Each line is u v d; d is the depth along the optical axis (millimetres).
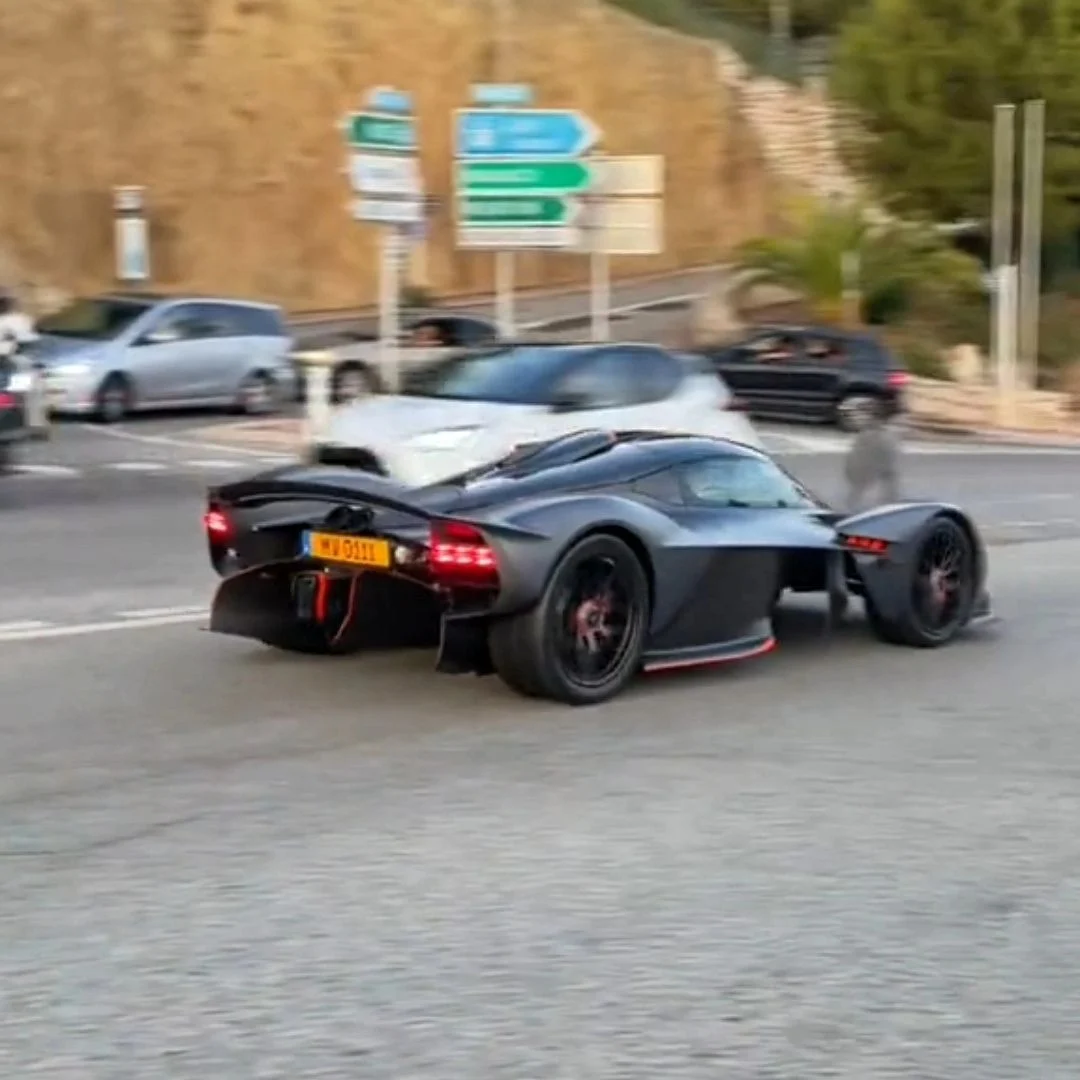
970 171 52625
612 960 5965
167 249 53875
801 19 81562
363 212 25109
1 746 8742
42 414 23688
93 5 53812
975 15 52500
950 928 6348
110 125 53406
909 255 48031
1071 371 48094
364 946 6066
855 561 11305
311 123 56969
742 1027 5426
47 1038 5277
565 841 7305
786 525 10844
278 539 10188
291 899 6535
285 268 55625
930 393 40375
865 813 7812
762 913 6465
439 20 60781
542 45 63406
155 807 7719
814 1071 5125
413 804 7832
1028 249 47406
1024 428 39406
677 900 6590
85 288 51500
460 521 9180
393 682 10289
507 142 28641
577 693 9703
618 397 17734
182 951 6000
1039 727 9578
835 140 58500
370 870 6887
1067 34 52406
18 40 52125
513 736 9102
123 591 13320
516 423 16828
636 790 8125
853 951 6102
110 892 6594
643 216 28500
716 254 66938
